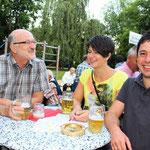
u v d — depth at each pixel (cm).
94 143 98
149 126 113
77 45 1518
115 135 111
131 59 263
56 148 89
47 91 313
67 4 1467
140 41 121
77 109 157
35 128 116
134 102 125
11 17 1614
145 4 1803
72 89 387
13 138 99
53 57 1694
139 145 116
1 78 179
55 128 118
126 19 1966
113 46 164
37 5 1656
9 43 174
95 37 162
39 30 1462
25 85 190
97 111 114
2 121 126
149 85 122
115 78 169
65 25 1471
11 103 144
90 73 181
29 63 184
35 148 89
